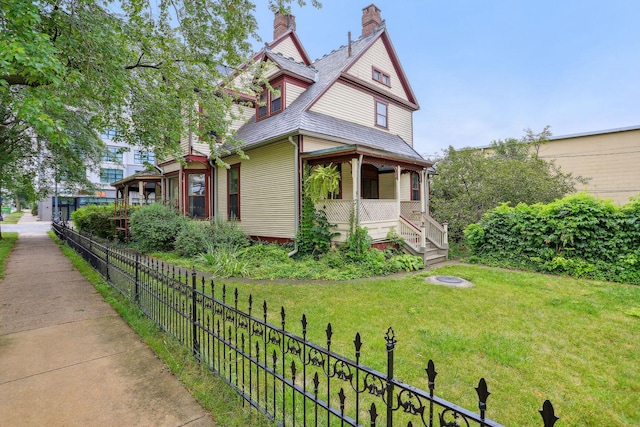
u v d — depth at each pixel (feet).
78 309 15.96
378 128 43.68
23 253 35.14
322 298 17.88
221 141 34.06
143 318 14.12
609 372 10.20
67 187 49.44
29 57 11.23
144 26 18.76
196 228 32.63
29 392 8.88
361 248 26.99
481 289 19.89
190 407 8.31
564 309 16.11
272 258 28.09
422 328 13.48
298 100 37.68
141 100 21.15
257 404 7.70
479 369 10.33
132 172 112.06
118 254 18.37
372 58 43.06
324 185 28.40
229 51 20.58
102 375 9.84
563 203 26.02
